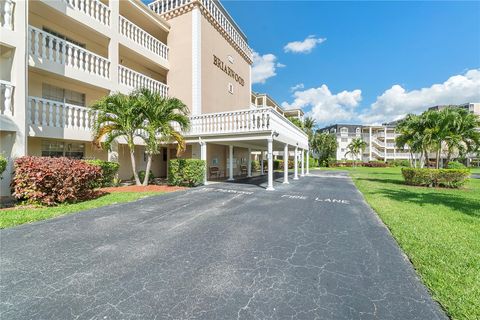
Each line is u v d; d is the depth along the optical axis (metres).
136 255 4.12
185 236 5.10
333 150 53.19
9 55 8.61
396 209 7.97
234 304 2.85
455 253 4.38
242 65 24.39
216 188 12.51
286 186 14.23
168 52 17.92
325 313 2.73
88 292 3.02
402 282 3.43
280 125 14.23
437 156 17.16
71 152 12.73
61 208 7.17
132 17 16.39
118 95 11.22
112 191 10.60
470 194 11.85
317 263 3.97
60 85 12.03
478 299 3.01
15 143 8.50
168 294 3.01
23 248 4.31
